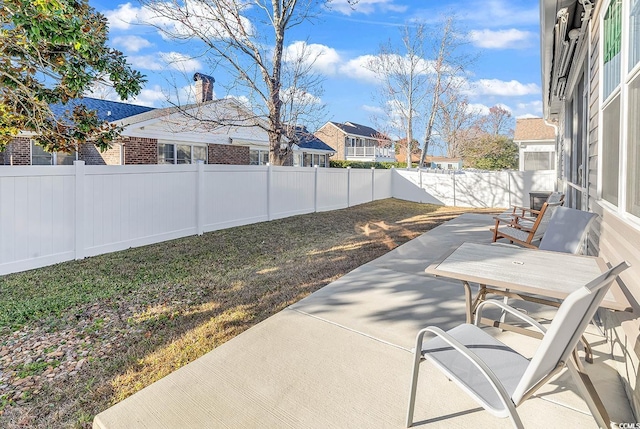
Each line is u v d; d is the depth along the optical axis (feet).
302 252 19.71
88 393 7.54
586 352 8.08
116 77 19.51
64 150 20.27
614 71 9.34
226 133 51.19
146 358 8.87
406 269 15.81
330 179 38.14
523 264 8.64
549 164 53.98
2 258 15.10
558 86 22.77
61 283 14.34
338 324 10.23
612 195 9.30
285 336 9.53
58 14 14.61
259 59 35.12
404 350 8.78
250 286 14.07
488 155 98.27
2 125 18.48
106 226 18.79
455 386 7.35
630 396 6.75
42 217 16.28
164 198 21.68
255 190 28.53
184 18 31.17
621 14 8.35
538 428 6.21
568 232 11.19
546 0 12.21
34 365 8.57
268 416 6.56
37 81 18.52
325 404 6.86
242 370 8.00
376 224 29.58
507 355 6.12
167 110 42.04
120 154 41.45
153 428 6.30
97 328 10.55
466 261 8.93
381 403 6.86
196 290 13.69
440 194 48.39
